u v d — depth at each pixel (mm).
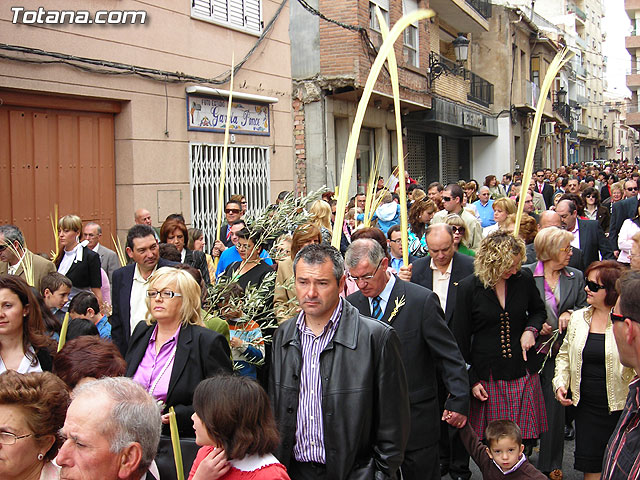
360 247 4219
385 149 19266
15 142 8570
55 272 5746
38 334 4086
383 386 3295
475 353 5035
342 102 16672
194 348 3758
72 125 9328
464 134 28906
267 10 13000
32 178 8797
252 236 4992
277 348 3482
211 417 2725
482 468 4613
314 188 15797
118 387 2660
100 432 2531
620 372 4406
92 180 9641
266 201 13016
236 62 12164
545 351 5250
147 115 10219
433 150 25672
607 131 70125
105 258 7523
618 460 2609
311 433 3301
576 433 4691
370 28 16109
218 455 2754
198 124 11219
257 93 12734
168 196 10594
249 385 2789
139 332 3949
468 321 5023
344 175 4078
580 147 61312
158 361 3801
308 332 3408
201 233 8258
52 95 8867
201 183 11328
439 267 5562
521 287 4973
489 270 4828
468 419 4992
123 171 10000
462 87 24531
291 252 5457
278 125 13375
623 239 8742
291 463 3359
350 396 3240
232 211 8539
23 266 5855
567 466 5727
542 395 5070
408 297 4277
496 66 30891
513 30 31594
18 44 8281
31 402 2789
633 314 2512
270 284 4715
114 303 5219
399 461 3303
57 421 2863
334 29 15539
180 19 10844
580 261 6699
